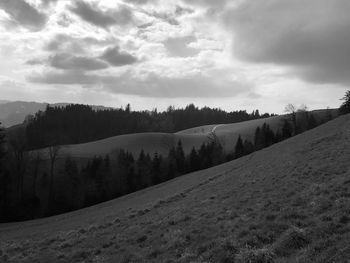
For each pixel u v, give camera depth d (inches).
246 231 539.5
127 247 673.6
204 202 956.0
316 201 595.2
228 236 544.4
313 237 443.2
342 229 437.7
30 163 4648.1
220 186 1256.8
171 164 4594.0
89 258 665.6
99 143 6628.9
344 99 3811.5
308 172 907.4
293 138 2301.9
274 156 1705.2
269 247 453.4
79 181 4365.2
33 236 1228.5
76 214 2086.6
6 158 3631.9
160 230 738.8
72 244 827.4
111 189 4293.8
